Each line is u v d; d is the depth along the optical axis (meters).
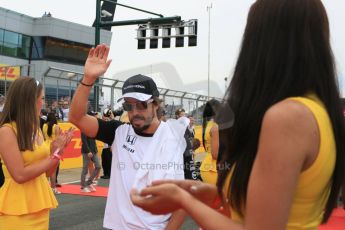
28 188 2.72
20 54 35.69
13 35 34.94
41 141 2.83
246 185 1.07
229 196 1.14
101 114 7.01
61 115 11.92
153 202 1.07
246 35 1.16
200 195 1.19
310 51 1.09
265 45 1.11
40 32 36.00
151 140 2.33
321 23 1.12
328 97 1.10
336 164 1.10
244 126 1.10
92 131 2.49
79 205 7.39
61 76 12.38
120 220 2.35
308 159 1.00
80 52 38.12
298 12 1.10
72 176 11.12
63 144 2.79
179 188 1.07
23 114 2.68
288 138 0.97
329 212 1.17
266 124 1.00
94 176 8.96
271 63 1.09
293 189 0.98
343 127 1.11
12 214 2.67
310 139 0.99
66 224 6.00
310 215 1.07
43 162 2.70
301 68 1.09
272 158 0.97
